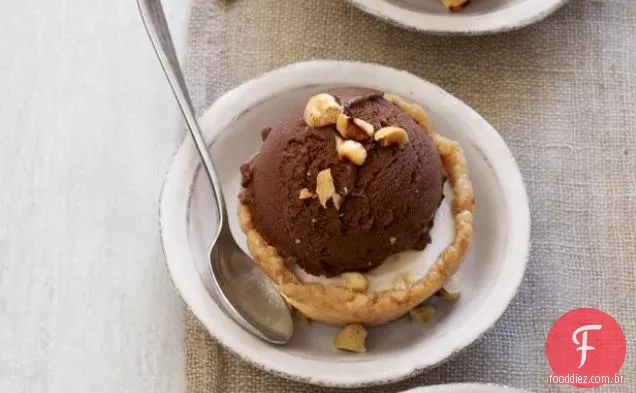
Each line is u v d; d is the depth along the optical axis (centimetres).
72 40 31
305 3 32
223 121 27
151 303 26
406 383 25
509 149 28
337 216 23
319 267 24
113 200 28
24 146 29
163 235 25
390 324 25
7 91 30
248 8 31
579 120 30
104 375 25
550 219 28
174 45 31
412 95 28
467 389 22
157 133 30
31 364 25
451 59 31
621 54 31
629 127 30
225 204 26
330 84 28
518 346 26
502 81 30
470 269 26
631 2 32
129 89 30
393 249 24
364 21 31
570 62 31
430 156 25
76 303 26
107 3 32
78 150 29
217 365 25
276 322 24
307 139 24
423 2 30
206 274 25
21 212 28
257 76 28
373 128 24
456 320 25
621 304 26
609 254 27
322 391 25
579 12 32
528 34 31
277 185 24
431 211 25
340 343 24
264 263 24
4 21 32
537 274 27
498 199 26
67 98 30
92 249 27
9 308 26
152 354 26
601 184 28
